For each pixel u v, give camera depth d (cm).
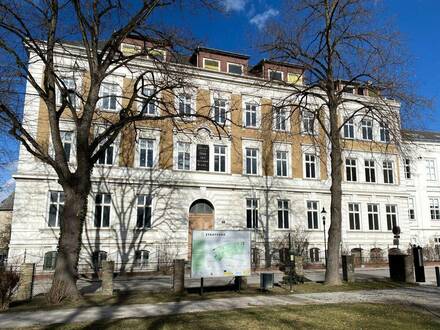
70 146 2803
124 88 2966
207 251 1584
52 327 1007
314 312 1209
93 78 1611
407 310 1249
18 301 1433
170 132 3089
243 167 3278
